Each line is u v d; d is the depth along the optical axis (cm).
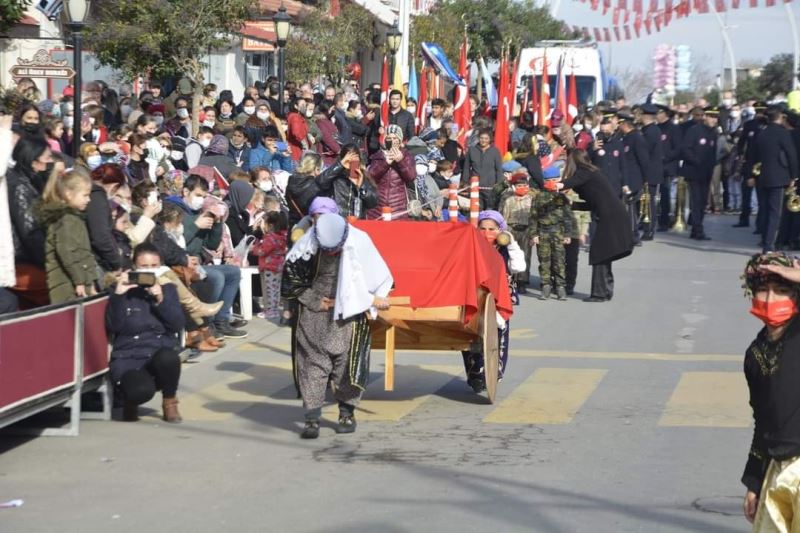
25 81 1714
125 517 838
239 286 1719
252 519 833
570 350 1544
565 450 1034
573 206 2000
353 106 2897
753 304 600
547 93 3228
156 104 2327
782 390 589
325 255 1064
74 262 1110
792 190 2483
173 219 1480
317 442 1067
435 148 2125
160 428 1120
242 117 2378
